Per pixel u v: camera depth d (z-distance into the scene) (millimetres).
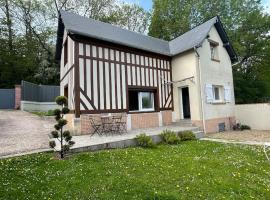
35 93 19781
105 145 7121
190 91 12375
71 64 9984
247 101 21531
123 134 9219
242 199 4117
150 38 14492
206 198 4078
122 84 10719
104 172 4973
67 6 24547
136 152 6758
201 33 13109
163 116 12602
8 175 4684
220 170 5492
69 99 10148
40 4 24016
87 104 9398
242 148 7938
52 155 6062
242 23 21406
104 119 9727
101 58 10086
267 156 6758
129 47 11148
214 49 14094
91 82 9625
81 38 9547
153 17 22234
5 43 23938
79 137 8445
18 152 6180
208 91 12562
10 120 12266
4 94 19344
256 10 21469
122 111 10555
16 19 24297
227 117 13758
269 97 21922
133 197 3945
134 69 11375
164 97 12805
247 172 5477
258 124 13742
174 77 13289
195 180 4781
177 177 4891
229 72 14734
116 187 4285
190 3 21328
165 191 4223
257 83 22188
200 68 12289
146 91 12070
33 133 9008
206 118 12125
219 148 7918
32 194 3977
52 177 4672
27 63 23859
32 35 24812
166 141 8727
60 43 12945
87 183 4430
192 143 8828
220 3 20906
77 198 3857
